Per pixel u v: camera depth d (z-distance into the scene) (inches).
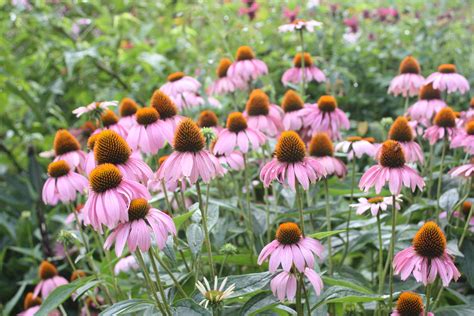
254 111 56.2
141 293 52.5
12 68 87.9
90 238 69.2
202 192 57.4
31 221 77.1
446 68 58.9
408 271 42.7
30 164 80.5
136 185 41.5
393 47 98.3
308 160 44.9
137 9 107.5
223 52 84.3
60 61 94.6
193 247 45.8
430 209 58.0
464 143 52.6
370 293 45.2
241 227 55.9
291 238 42.2
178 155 44.1
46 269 60.3
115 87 92.4
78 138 70.6
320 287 42.1
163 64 85.1
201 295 43.5
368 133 73.8
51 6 98.7
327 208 51.9
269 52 94.2
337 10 103.7
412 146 51.7
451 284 55.7
